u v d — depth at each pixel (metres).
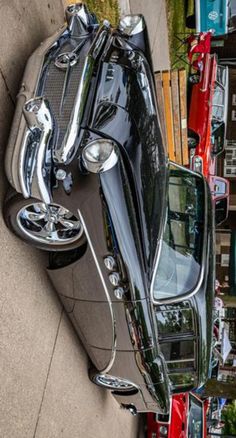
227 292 15.53
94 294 4.87
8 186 4.24
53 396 5.14
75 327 5.46
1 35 4.53
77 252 4.64
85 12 4.65
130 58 4.54
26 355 4.60
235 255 15.70
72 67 4.22
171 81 8.55
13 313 4.38
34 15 5.22
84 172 3.95
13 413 4.37
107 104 4.18
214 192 11.91
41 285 4.89
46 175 3.91
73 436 5.66
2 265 4.24
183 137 8.90
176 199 5.56
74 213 4.14
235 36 14.51
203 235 5.65
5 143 4.29
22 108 4.04
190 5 13.16
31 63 4.39
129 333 5.11
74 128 3.94
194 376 6.17
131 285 4.68
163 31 11.47
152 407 6.25
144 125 4.41
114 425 7.37
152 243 4.58
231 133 14.16
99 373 5.90
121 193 4.09
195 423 10.58
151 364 5.41
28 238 4.40
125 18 4.84
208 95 10.12
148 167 4.38
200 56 10.51
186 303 5.43
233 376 11.99
